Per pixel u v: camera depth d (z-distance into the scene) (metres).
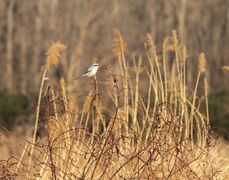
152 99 13.61
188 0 54.78
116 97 11.34
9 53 54.06
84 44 49.56
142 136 11.65
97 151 10.80
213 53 53.50
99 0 51.97
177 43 13.45
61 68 25.39
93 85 11.45
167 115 11.49
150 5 54.41
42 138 11.31
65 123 11.08
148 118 11.62
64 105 11.16
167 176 10.90
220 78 51.53
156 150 10.77
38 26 54.72
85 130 10.76
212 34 54.50
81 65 46.84
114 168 10.96
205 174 11.20
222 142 13.45
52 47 12.00
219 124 27.39
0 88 52.62
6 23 55.88
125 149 11.27
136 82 12.43
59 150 11.05
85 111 11.52
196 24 54.69
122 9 53.56
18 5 57.03
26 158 11.30
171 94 12.65
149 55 14.56
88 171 10.70
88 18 49.81
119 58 13.14
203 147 11.60
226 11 54.88
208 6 55.22
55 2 53.97
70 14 53.31
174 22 53.94
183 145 11.09
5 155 12.13
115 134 11.43
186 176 11.07
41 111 11.14
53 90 11.03
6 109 31.22
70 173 10.38
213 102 28.33
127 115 11.85
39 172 10.96
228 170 12.03
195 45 53.84
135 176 10.80
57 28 53.41
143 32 53.47
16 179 10.71
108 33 51.53
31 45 54.34
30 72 53.22
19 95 34.69
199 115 12.81
